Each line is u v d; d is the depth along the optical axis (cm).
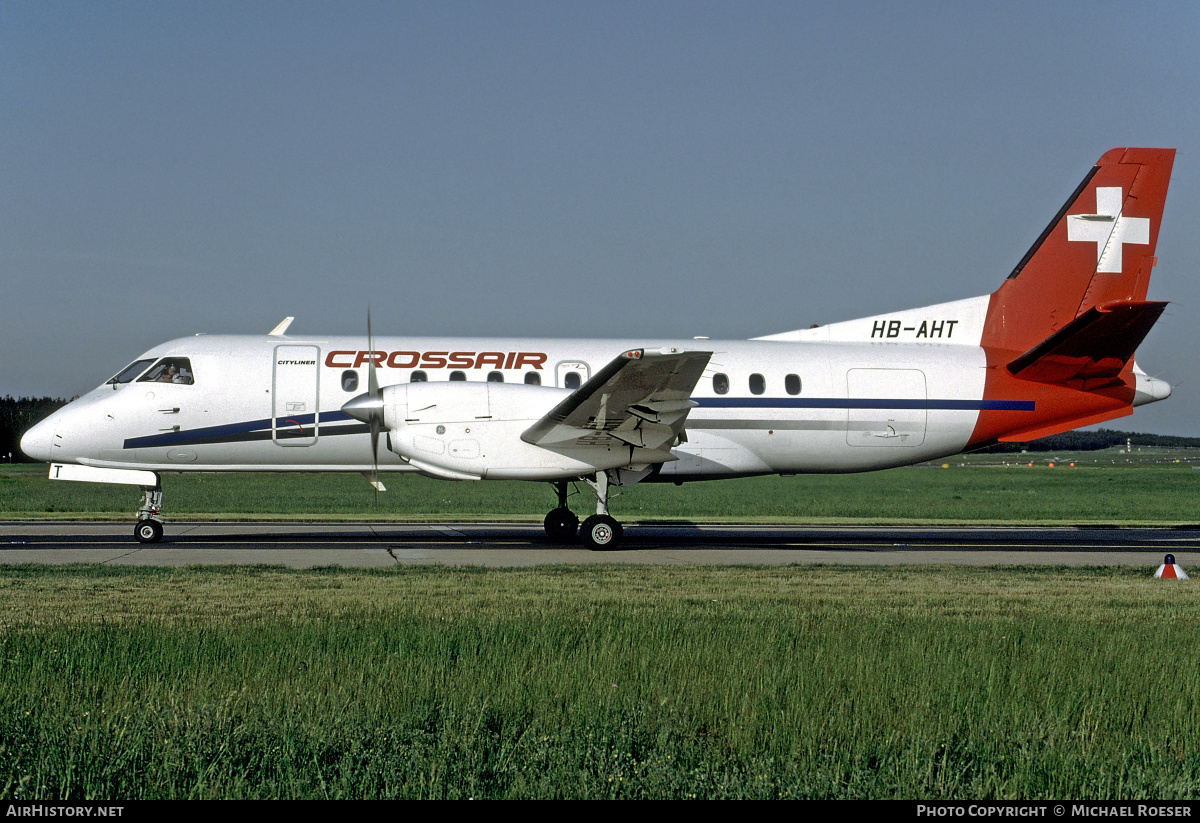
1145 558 1561
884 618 910
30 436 1617
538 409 1537
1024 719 611
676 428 1510
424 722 586
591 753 544
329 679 663
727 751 563
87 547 1516
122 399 1620
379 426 1533
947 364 1800
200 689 634
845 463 1789
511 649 754
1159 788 512
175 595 996
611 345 1748
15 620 846
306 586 1076
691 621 878
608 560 1416
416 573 1203
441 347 1702
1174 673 718
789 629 844
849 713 618
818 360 1769
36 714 584
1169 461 11906
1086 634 845
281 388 1642
